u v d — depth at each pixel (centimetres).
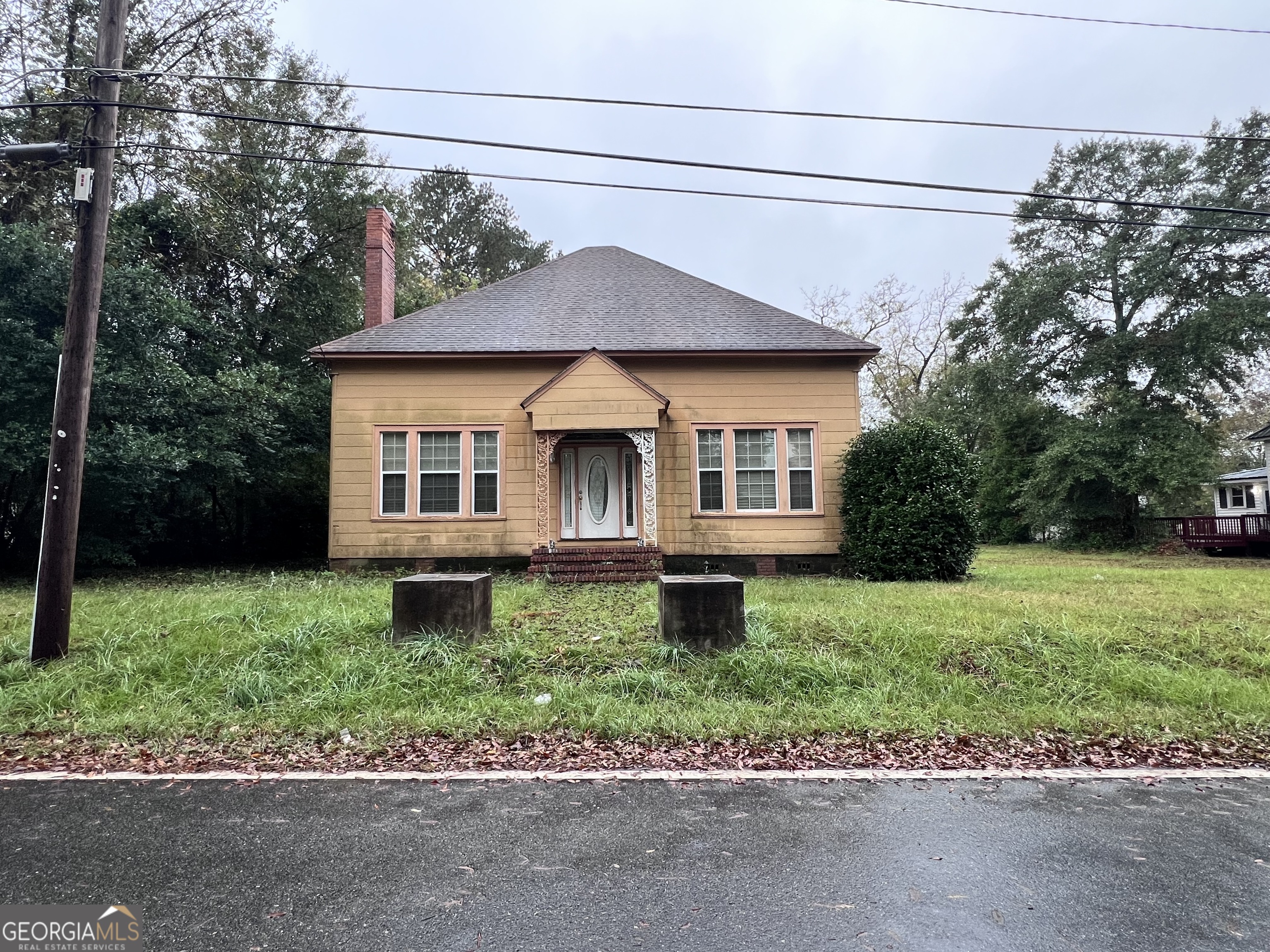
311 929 260
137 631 692
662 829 349
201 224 1645
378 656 627
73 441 649
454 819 361
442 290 3017
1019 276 2681
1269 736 497
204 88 1677
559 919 267
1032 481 2678
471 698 558
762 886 292
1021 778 422
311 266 2041
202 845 331
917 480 1227
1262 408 3741
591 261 1720
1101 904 279
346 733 492
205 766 439
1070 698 582
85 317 657
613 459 1410
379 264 1518
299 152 1977
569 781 415
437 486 1343
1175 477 2275
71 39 1508
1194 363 2320
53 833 344
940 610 816
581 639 694
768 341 1366
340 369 1341
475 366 1356
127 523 1524
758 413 1370
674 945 248
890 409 3681
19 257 1150
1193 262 2344
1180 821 361
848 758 456
